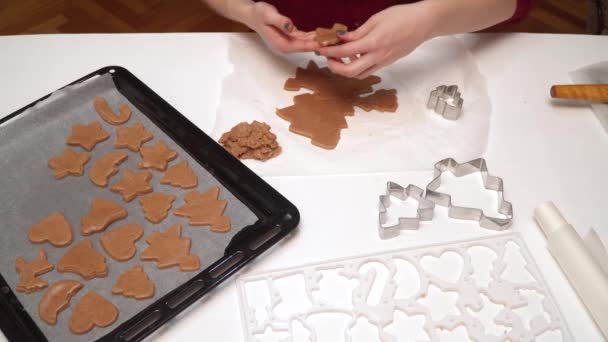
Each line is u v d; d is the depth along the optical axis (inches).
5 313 29.8
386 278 31.3
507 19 44.8
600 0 64.4
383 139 38.2
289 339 28.8
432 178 36.0
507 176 36.4
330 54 38.0
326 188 35.1
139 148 37.3
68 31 77.7
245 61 41.9
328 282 31.0
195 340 28.7
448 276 31.5
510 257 32.3
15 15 79.2
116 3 81.5
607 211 35.0
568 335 29.4
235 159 35.4
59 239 32.9
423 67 42.9
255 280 30.8
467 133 38.8
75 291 30.9
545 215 32.6
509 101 41.1
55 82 40.4
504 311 30.1
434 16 38.9
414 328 29.7
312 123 38.4
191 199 34.4
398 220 33.4
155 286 30.9
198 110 39.4
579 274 30.2
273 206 33.4
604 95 39.2
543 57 44.0
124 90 40.0
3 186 35.4
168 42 43.3
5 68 40.8
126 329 28.5
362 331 29.4
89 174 36.4
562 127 39.7
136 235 33.1
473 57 43.6
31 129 37.9
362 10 47.7
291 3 48.1
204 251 32.2
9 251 32.6
